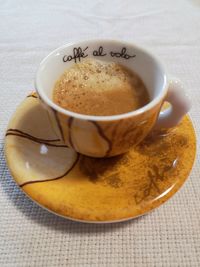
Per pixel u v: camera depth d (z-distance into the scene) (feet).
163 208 0.36
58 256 0.32
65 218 0.34
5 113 0.50
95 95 0.41
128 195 0.34
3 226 0.34
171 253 0.32
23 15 0.80
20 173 0.35
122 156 0.39
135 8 0.82
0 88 0.56
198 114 0.50
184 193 0.38
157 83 0.37
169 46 0.68
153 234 0.34
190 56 0.65
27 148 0.39
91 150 0.36
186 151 0.39
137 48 0.41
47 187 0.34
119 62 0.43
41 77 0.37
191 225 0.35
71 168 0.38
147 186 0.35
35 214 0.35
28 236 0.33
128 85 0.42
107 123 0.31
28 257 0.32
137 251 0.32
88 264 0.31
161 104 0.34
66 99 0.40
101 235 0.33
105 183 0.36
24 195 0.38
